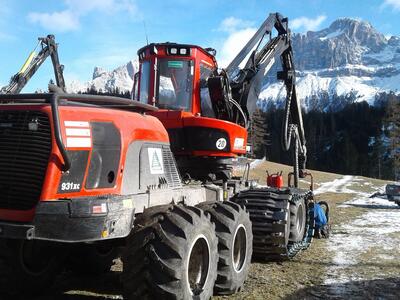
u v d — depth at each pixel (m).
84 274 6.28
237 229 5.83
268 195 8.03
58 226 3.89
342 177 51.88
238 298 5.75
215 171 7.94
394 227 13.26
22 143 4.16
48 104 4.24
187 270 4.45
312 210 9.62
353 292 6.23
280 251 7.64
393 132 74.62
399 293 6.23
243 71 9.20
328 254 8.83
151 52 7.81
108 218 4.04
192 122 7.45
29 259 5.12
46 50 9.72
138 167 4.90
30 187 4.07
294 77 10.95
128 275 4.35
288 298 5.86
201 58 7.92
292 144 11.06
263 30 9.73
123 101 4.79
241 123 8.75
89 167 4.30
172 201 5.42
